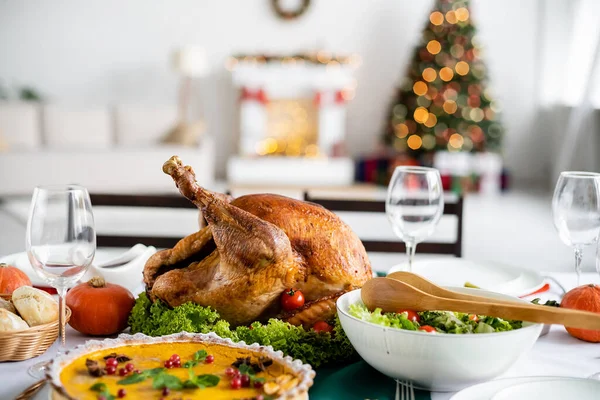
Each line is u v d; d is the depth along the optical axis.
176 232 5.30
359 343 1.04
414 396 1.04
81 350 1.00
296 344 1.14
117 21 7.89
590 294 1.30
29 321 1.17
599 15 7.14
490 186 7.59
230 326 1.30
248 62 7.61
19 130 6.66
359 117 8.21
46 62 7.87
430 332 0.98
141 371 0.97
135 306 1.29
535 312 0.98
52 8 7.79
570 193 1.38
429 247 2.11
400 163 7.54
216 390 0.91
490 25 8.16
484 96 7.41
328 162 7.63
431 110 7.36
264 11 7.99
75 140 6.89
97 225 5.48
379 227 5.65
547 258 4.73
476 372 1.01
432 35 7.39
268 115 7.88
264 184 7.62
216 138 8.15
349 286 1.29
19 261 1.55
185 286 1.26
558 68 8.01
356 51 8.10
